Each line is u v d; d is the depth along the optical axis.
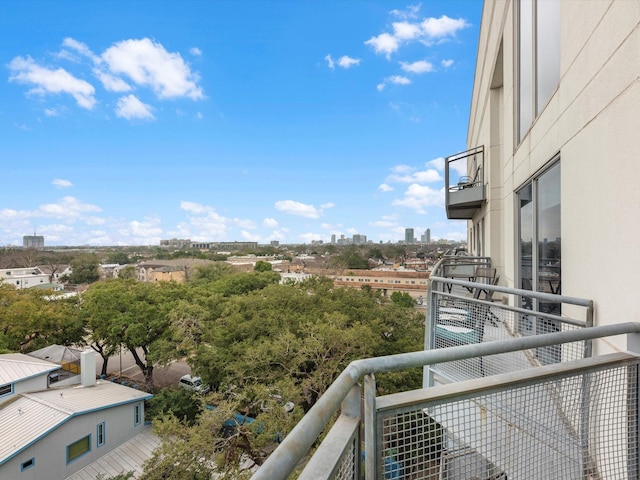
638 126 1.77
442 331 3.49
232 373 13.61
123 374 24.52
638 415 1.54
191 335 17.70
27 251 86.44
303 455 0.69
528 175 4.16
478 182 8.84
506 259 5.58
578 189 2.55
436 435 1.20
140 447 13.54
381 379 11.94
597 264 2.21
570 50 2.74
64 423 11.64
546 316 2.50
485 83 8.34
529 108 4.28
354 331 13.05
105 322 21.00
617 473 1.53
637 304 1.77
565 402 1.46
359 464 1.03
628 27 1.87
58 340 22.75
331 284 22.05
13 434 10.89
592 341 2.23
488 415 1.32
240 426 9.82
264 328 16.05
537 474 1.39
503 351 1.30
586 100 2.41
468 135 15.57
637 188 1.78
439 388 1.20
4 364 14.98
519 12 4.80
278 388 10.50
